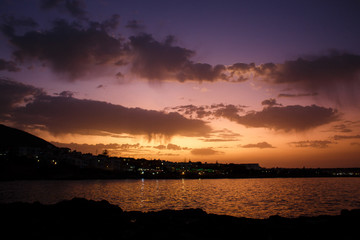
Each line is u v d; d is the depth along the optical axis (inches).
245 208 2027.6
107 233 829.8
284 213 1791.3
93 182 6318.9
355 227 903.1
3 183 4889.3
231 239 813.9
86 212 1023.0
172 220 1079.6
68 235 776.9
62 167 7829.7
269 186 5664.4
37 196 2596.0
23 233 756.0
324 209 1980.8
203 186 5693.9
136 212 1279.5
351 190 4175.7
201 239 784.3
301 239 800.9
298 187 5191.9
